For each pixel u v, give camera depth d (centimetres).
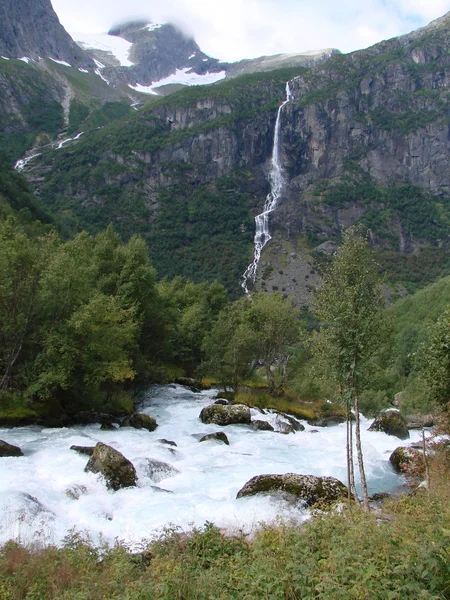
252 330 5175
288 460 2569
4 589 955
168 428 3394
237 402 4594
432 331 2278
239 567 909
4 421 2906
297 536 983
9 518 1423
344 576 759
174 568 907
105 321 3712
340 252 1723
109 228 5631
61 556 1098
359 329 1630
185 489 1939
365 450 2812
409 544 793
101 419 3419
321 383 1812
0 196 10506
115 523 1530
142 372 4891
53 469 1970
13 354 3269
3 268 3178
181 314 7869
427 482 1714
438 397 2202
